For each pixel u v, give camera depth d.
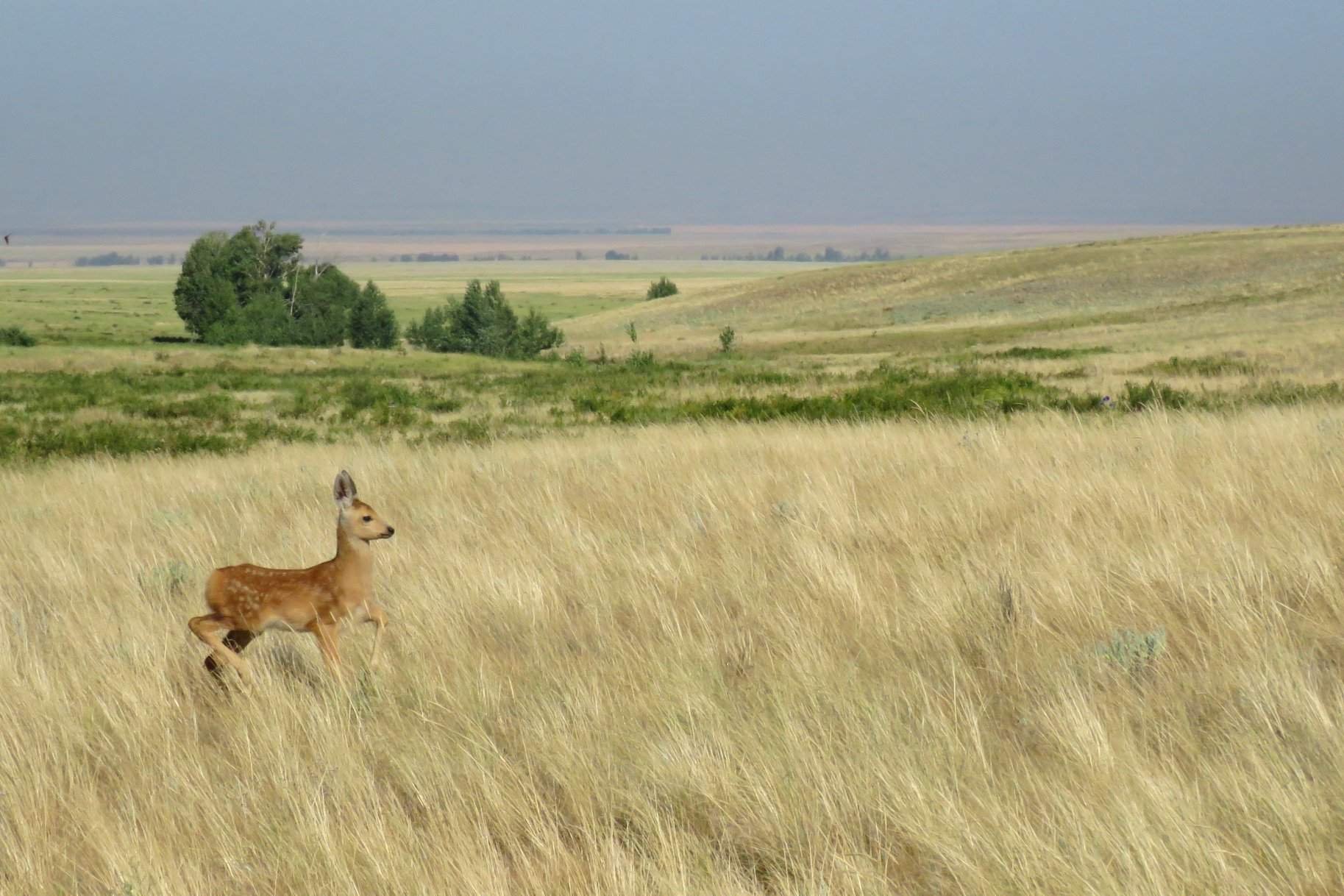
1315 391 105.12
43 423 131.50
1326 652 23.12
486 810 18.88
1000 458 49.75
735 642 26.73
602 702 22.88
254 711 23.31
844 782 18.34
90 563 38.72
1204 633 24.78
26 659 27.03
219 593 25.22
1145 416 69.19
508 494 49.47
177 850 18.39
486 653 27.19
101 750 22.72
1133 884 14.87
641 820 17.91
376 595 32.59
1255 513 34.91
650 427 91.62
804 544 33.69
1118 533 33.84
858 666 24.33
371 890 16.55
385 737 22.31
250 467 71.19
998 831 16.19
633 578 32.16
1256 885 14.84
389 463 65.31
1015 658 23.97
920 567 30.66
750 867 16.84
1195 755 18.69
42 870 17.58
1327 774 17.28
